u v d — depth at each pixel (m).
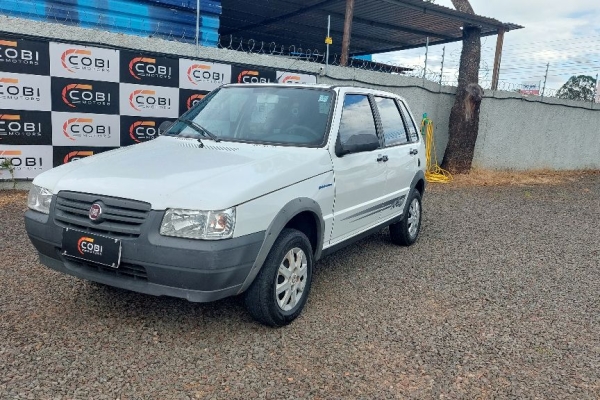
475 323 4.17
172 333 3.66
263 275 3.61
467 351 3.69
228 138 4.48
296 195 3.85
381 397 3.05
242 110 4.79
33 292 4.20
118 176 3.53
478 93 12.14
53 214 3.56
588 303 4.77
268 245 3.54
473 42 12.45
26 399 2.80
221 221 3.23
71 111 7.47
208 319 3.91
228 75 8.76
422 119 12.13
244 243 3.34
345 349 3.60
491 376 3.37
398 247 6.30
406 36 17.75
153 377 3.10
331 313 4.19
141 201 3.29
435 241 6.72
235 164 3.78
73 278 4.53
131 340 3.52
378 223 5.40
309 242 4.07
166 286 3.31
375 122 5.29
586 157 16.86
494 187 11.85
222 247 3.22
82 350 3.35
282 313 3.80
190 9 10.74
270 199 3.58
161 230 3.24
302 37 19.44
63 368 3.12
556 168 15.94
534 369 3.49
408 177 5.92
